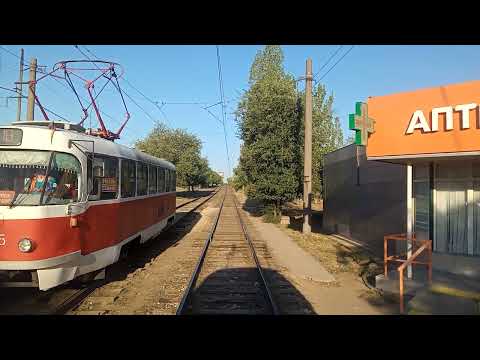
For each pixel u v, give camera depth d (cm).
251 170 2475
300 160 2409
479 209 996
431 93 859
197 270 1082
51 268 720
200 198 5644
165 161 1683
